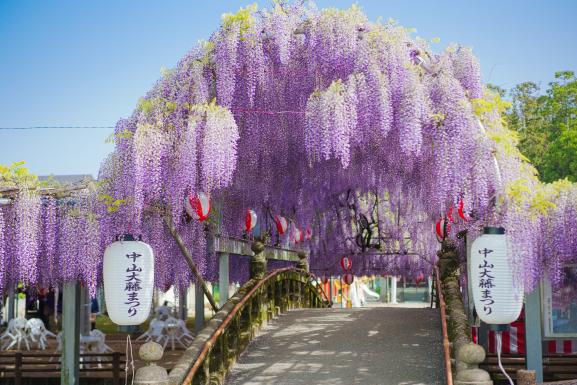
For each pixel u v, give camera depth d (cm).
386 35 646
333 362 711
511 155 605
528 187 592
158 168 645
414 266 1711
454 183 606
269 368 701
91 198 682
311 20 677
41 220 672
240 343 758
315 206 1196
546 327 760
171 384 530
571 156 2084
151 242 716
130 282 578
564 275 709
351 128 628
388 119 625
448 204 689
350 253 1525
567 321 758
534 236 595
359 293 2406
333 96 629
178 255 762
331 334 850
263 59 681
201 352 605
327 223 1469
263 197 872
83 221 680
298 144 754
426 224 1400
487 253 552
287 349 777
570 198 635
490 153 600
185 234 762
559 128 2275
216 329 665
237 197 865
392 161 738
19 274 658
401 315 995
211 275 988
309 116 636
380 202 1440
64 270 676
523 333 902
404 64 639
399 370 672
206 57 688
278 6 690
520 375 535
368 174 828
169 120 670
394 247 1509
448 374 554
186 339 1295
